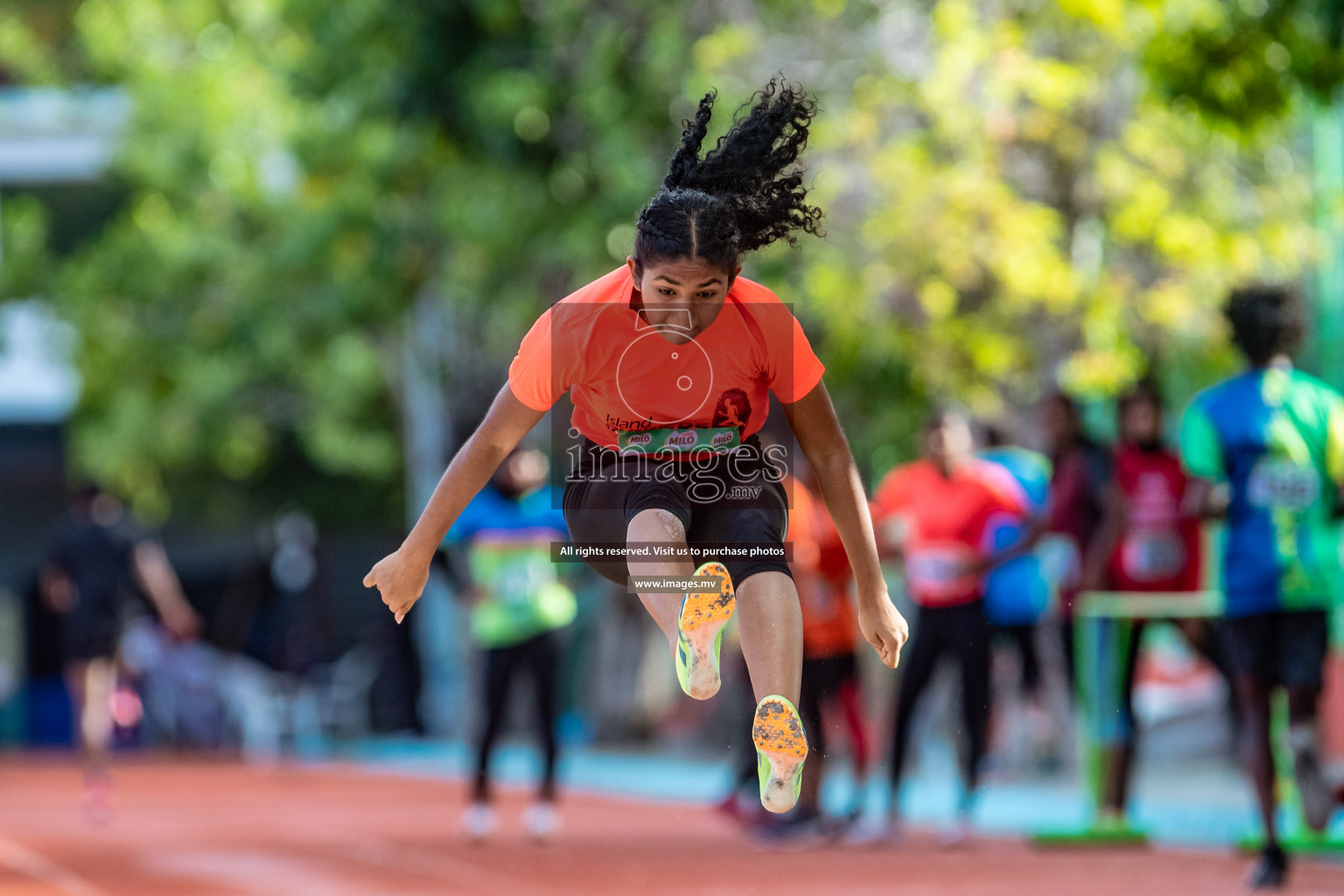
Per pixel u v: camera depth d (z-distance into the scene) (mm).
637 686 59281
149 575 41125
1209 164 41094
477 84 47812
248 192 68500
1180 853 26562
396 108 48875
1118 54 40688
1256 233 40344
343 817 36469
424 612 76375
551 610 30953
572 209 49406
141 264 71438
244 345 68875
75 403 79312
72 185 89438
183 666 67000
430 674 74812
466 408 66000
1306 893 21422
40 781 50250
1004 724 41500
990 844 29219
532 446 31453
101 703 39156
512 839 31328
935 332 40938
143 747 67688
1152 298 40094
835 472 13078
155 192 72375
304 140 57781
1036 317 42000
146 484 83250
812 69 43688
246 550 95562
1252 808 32531
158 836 32719
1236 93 28422
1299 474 22281
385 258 56625
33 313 78000
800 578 29750
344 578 88438
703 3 47000
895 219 39812
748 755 31672
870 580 13297
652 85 47250
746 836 31484
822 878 24750
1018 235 39062
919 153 40094
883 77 42031
